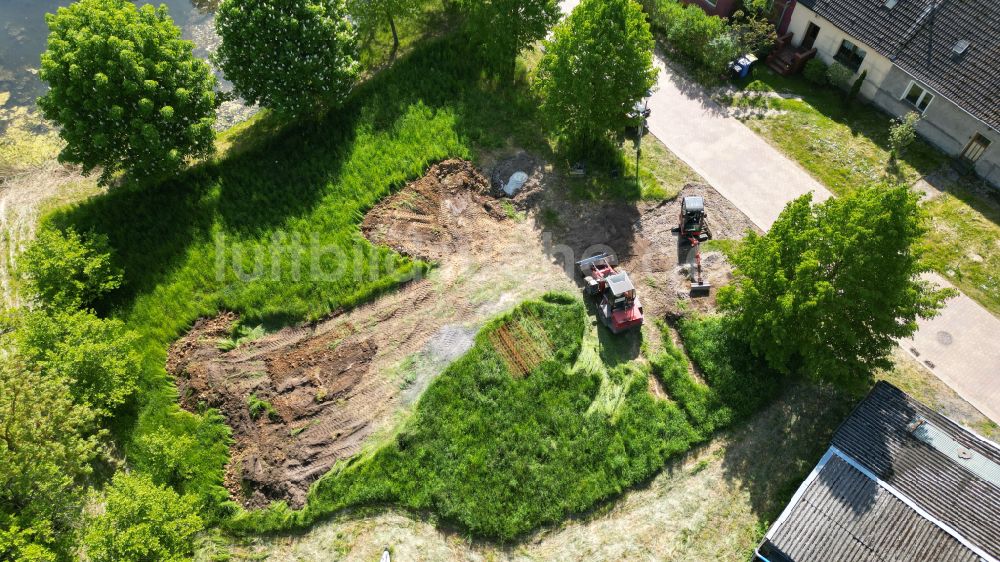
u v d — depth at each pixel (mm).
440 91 40625
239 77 36562
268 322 32219
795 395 28938
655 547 25891
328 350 31156
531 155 37969
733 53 40031
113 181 37969
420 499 26875
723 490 26938
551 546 26188
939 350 29797
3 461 24234
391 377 30266
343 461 28094
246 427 29203
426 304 32344
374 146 37781
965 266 32250
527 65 42906
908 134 35656
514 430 28031
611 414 28344
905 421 25312
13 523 23938
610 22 32312
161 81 33438
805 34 41375
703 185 36125
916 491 23641
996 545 22078
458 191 36188
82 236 33562
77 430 26969
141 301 32344
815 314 25516
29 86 45594
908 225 24016
